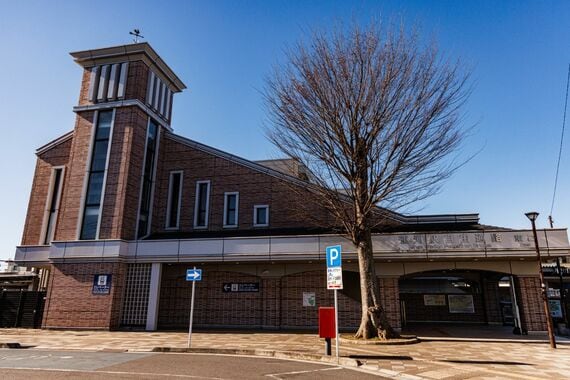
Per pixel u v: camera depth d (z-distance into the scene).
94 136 22.50
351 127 14.55
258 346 13.11
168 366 9.52
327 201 16.16
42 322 19.61
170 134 25.30
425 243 17.48
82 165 22.08
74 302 19.50
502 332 18.72
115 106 22.56
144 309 19.48
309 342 14.26
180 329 19.56
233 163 23.77
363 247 14.86
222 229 22.80
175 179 24.70
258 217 22.59
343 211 15.22
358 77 14.52
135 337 16.08
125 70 23.38
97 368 9.17
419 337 16.38
